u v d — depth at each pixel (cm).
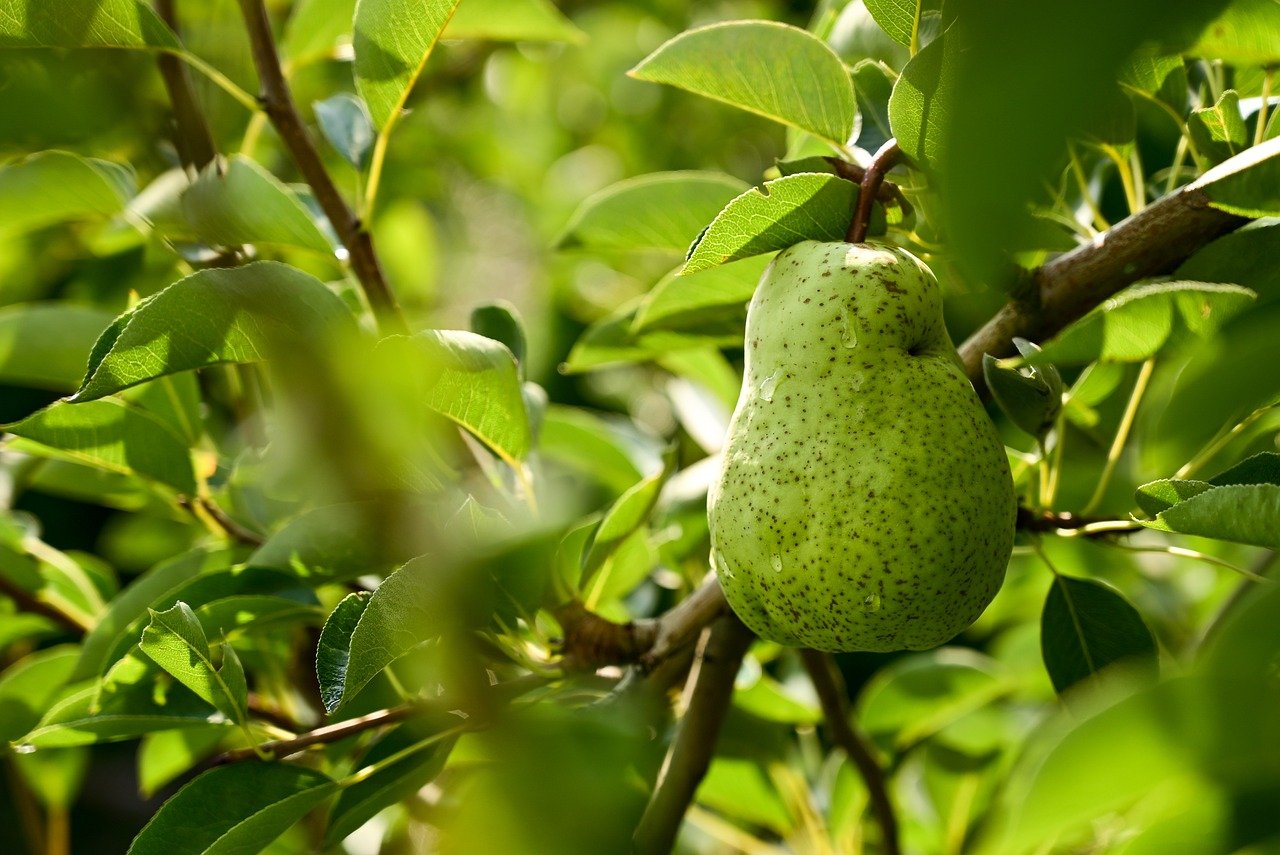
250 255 95
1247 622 70
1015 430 93
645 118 201
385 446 74
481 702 77
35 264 124
